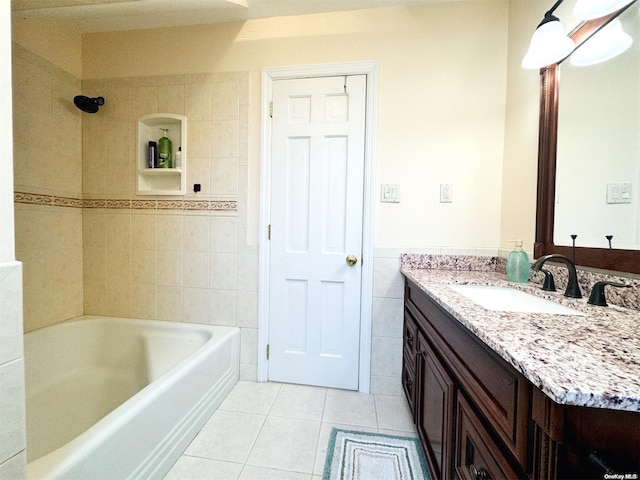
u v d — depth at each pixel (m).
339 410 1.58
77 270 1.95
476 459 0.72
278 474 1.16
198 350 1.52
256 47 1.78
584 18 0.93
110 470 0.92
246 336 1.87
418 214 1.69
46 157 1.74
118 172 1.93
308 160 1.77
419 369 1.27
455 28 1.64
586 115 1.06
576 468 0.43
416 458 1.25
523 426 0.52
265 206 1.81
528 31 1.42
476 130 1.64
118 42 1.90
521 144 1.46
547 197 1.26
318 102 1.74
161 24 1.83
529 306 1.09
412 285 1.51
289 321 1.83
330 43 1.71
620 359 0.50
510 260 1.32
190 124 1.86
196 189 1.87
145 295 1.95
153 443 1.12
